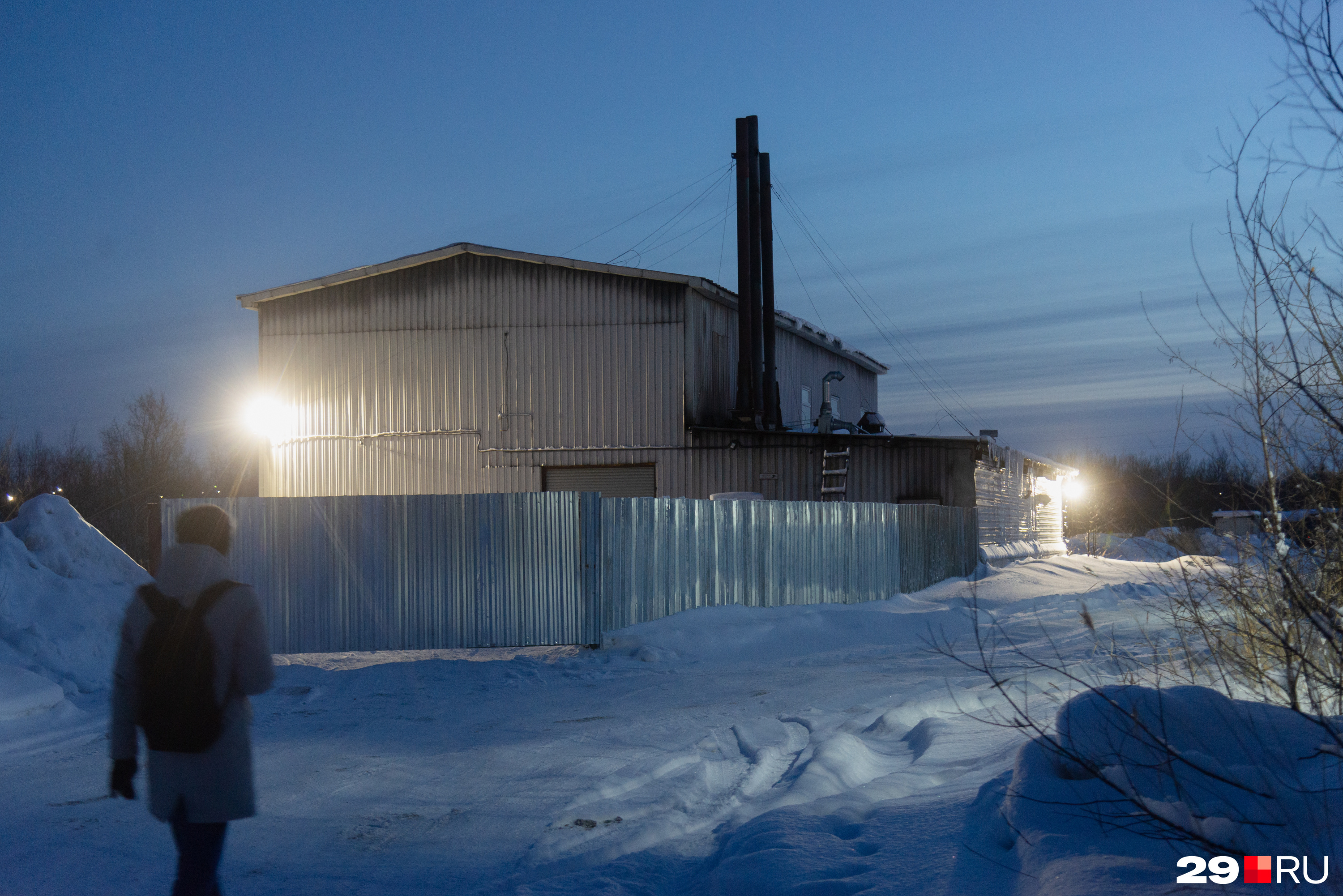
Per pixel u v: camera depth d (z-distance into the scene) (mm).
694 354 24656
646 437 24062
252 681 3504
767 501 15688
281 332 25844
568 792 5812
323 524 12586
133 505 45281
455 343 24938
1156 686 4367
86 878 4438
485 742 7320
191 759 3389
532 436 24453
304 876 4500
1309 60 3412
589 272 24469
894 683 9703
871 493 23625
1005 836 3768
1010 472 28016
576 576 12625
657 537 13734
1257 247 3984
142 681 3453
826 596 16734
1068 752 3742
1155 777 3609
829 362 34531
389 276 25375
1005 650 11961
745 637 13375
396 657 12320
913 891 3496
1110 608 16219
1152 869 3123
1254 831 3203
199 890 3373
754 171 26859
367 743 7332
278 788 6027
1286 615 4324
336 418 25391
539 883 4309
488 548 12633
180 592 3508
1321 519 4320
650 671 11297
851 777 5637
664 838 4957
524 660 11758
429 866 4629
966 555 22625
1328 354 4027
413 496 12664
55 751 7039
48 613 9984
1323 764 3604
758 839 4266
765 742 7051
